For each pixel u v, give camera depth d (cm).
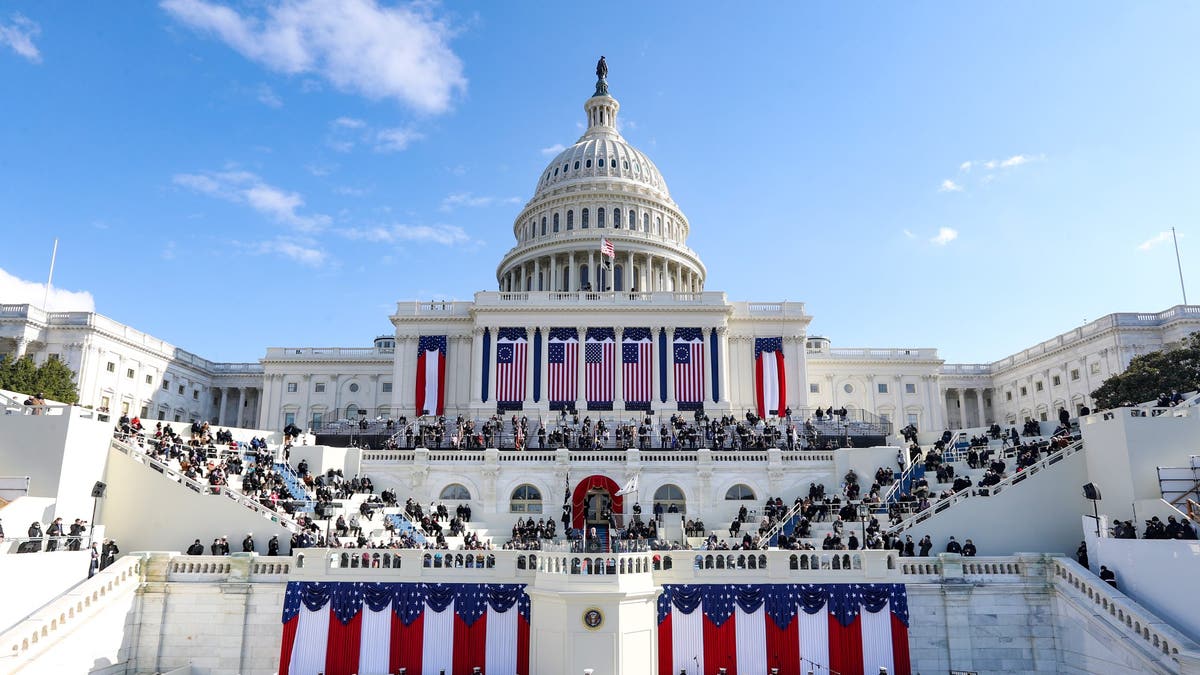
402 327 8000
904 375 9838
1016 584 3341
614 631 3050
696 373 7450
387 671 3244
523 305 7575
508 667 3241
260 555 3672
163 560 3378
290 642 3253
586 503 5306
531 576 3334
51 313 8431
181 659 3284
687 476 5366
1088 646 3117
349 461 5316
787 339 7906
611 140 11106
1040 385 9869
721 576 3344
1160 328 8494
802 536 4216
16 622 2906
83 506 3725
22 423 3672
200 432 5150
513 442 5869
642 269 9900
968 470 4947
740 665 3250
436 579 3338
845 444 5872
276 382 10069
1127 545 3161
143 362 9250
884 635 3275
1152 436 3688
